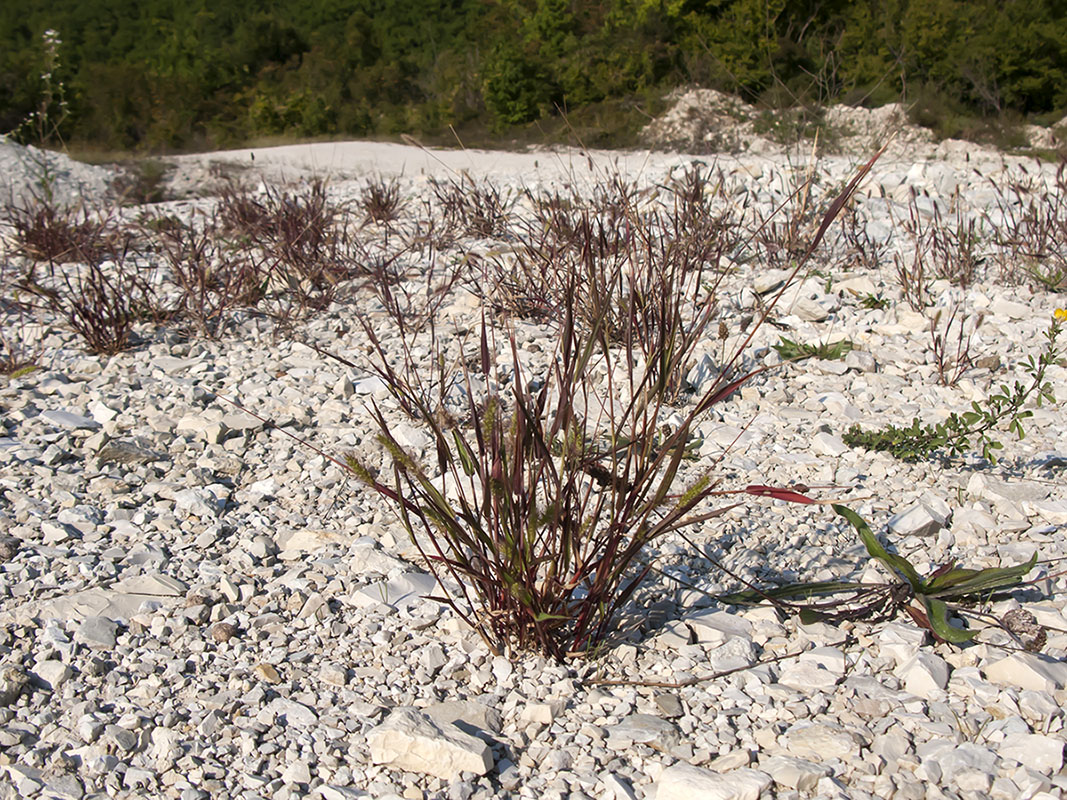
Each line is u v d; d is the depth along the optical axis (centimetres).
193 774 102
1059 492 147
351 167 661
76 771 103
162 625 123
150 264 292
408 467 107
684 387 183
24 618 124
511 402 178
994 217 337
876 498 147
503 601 115
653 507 110
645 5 851
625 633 120
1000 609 121
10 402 188
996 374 190
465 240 318
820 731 103
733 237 289
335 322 236
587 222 170
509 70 845
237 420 176
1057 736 102
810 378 190
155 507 151
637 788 99
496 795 99
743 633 119
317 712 110
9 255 315
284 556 138
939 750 100
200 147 945
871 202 347
